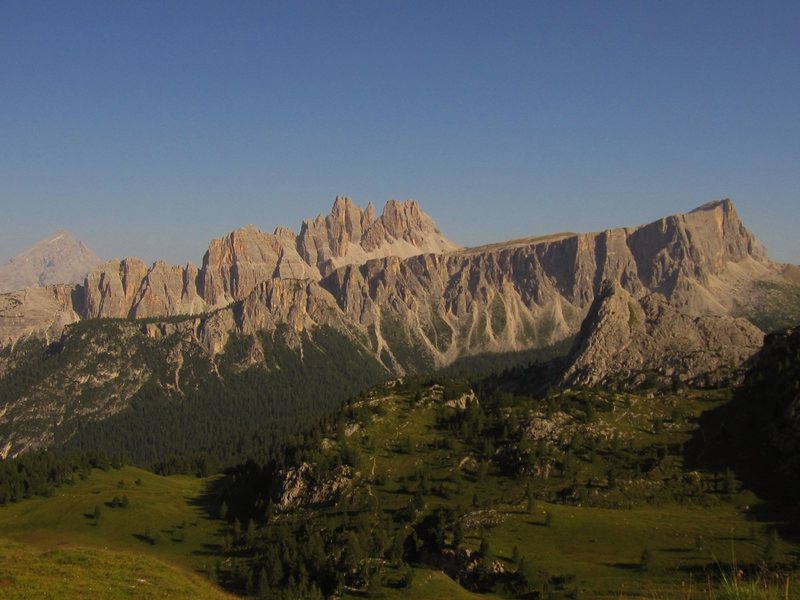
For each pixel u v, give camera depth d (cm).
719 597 4522
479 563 15925
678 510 19138
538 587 14712
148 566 9662
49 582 8250
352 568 16675
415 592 15350
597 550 16338
